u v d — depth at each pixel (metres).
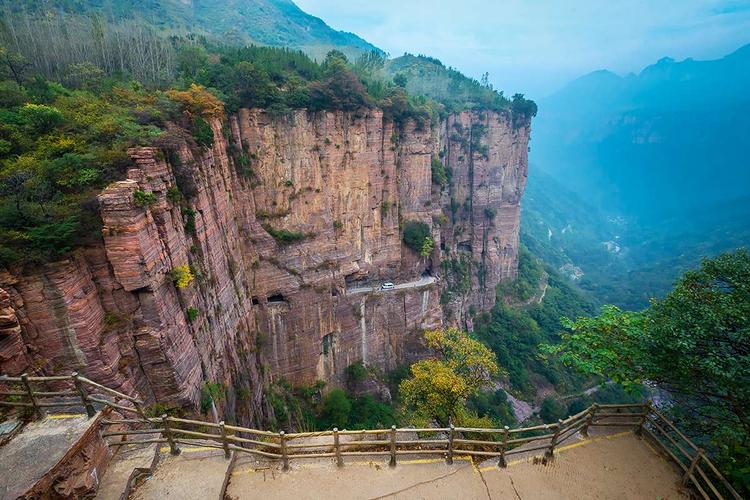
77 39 46.69
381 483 12.61
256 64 45.47
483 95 96.44
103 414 12.88
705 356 12.49
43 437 11.39
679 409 15.06
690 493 12.50
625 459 13.63
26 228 17.89
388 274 61.12
